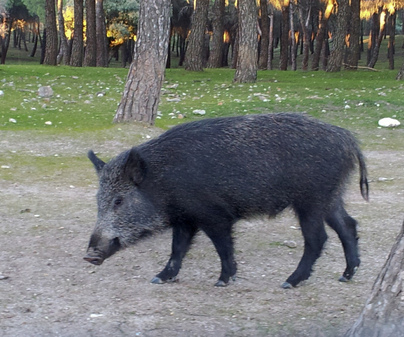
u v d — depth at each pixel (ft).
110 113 48.57
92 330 13.85
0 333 13.64
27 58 189.16
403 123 45.73
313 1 134.92
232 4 145.07
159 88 42.78
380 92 58.44
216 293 16.48
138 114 42.24
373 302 12.21
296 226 23.02
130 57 175.83
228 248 16.78
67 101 53.06
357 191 28.68
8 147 35.22
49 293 16.22
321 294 16.43
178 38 203.62
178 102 55.16
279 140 16.17
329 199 16.58
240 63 70.38
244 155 15.96
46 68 79.61
